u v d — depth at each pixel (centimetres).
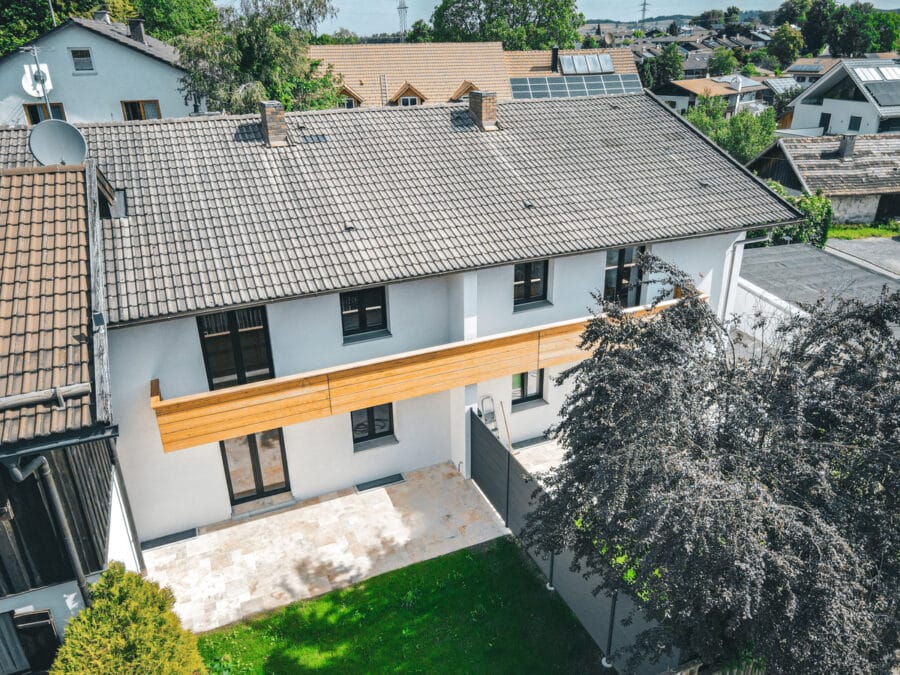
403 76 4212
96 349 848
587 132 1741
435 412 1511
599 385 924
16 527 811
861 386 852
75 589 892
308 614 1169
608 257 1521
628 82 4616
